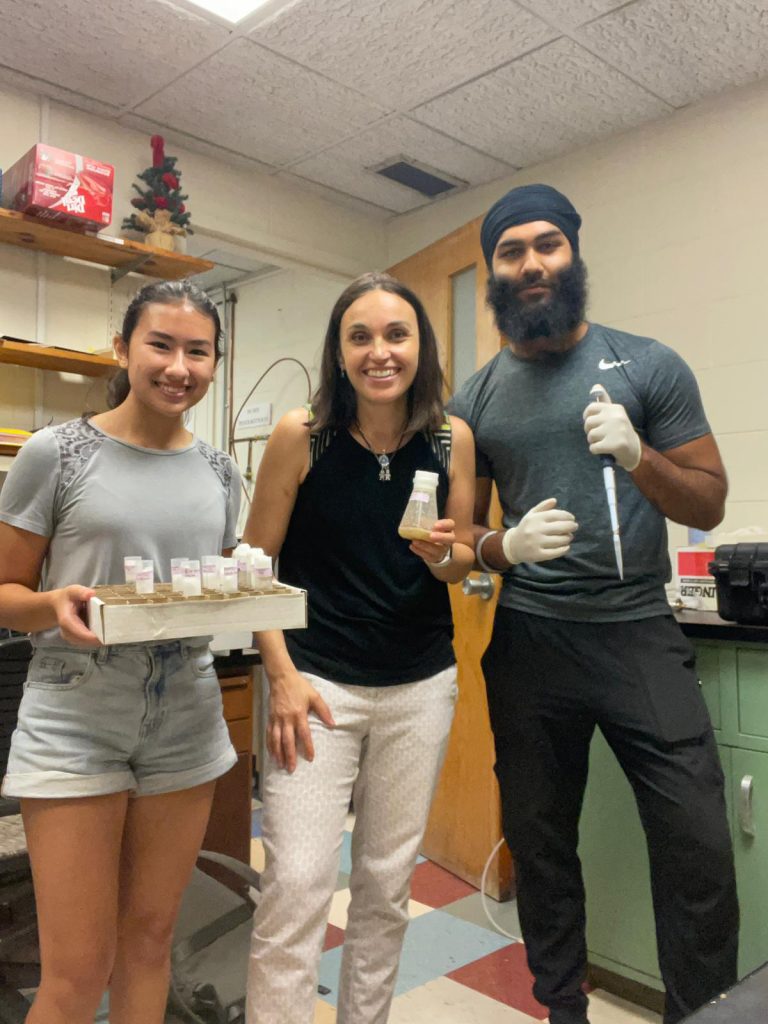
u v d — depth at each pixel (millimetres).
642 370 1485
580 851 1869
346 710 1287
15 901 1505
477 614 2537
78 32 2314
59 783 1087
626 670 1433
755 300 2533
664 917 1430
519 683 1514
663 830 1401
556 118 2760
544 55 2402
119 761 1146
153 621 1022
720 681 1714
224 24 2279
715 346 2611
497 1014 1761
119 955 1225
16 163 2455
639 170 2809
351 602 1312
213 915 1658
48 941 1100
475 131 2857
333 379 1347
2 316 2586
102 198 2439
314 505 1335
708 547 2107
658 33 2289
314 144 2975
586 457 1479
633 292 2809
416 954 2047
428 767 1313
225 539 1356
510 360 1631
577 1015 1505
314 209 3396
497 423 1578
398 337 1285
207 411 4418
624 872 1800
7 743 1431
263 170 3188
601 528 1460
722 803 1410
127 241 2592
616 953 1810
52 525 1150
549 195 1537
